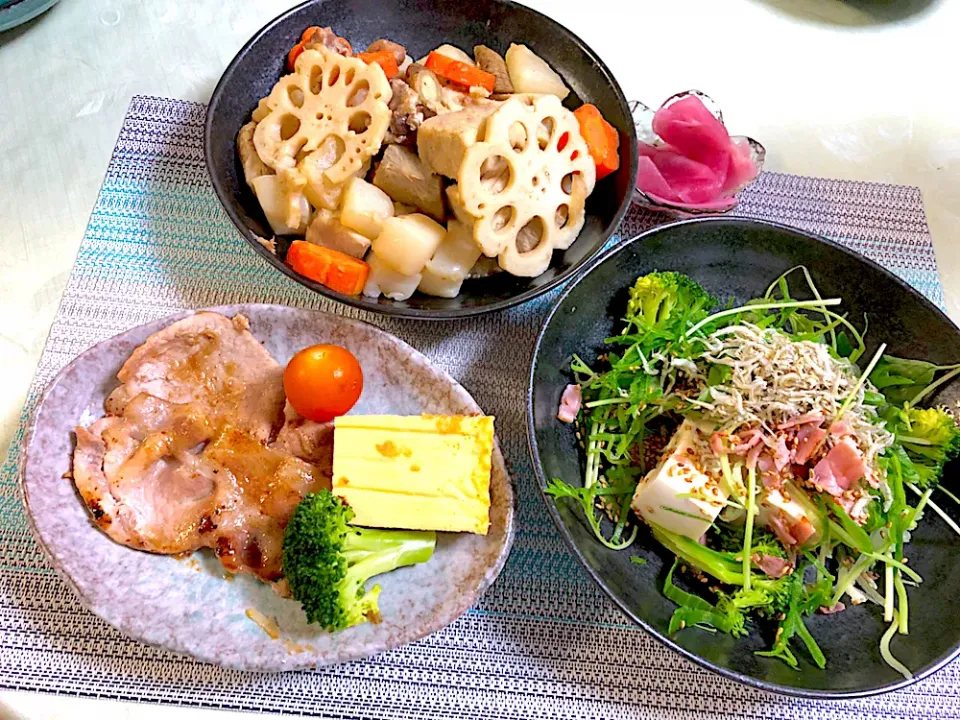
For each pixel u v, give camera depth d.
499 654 0.32
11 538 0.32
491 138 0.34
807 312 0.37
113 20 0.45
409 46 0.41
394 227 0.34
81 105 0.42
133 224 0.39
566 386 0.35
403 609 0.31
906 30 0.50
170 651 0.29
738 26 0.49
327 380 0.32
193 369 0.33
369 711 0.31
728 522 0.33
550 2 0.48
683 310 0.35
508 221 0.35
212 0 0.46
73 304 0.37
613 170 0.38
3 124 0.42
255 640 0.29
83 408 0.33
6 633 0.30
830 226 0.42
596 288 0.35
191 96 0.43
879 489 0.33
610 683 0.32
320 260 0.34
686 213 0.40
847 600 0.33
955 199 0.44
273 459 0.32
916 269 0.42
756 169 0.41
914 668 0.30
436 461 0.32
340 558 0.29
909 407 0.35
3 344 0.36
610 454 0.34
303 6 0.38
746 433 0.33
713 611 0.31
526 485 0.35
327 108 0.36
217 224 0.39
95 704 0.30
